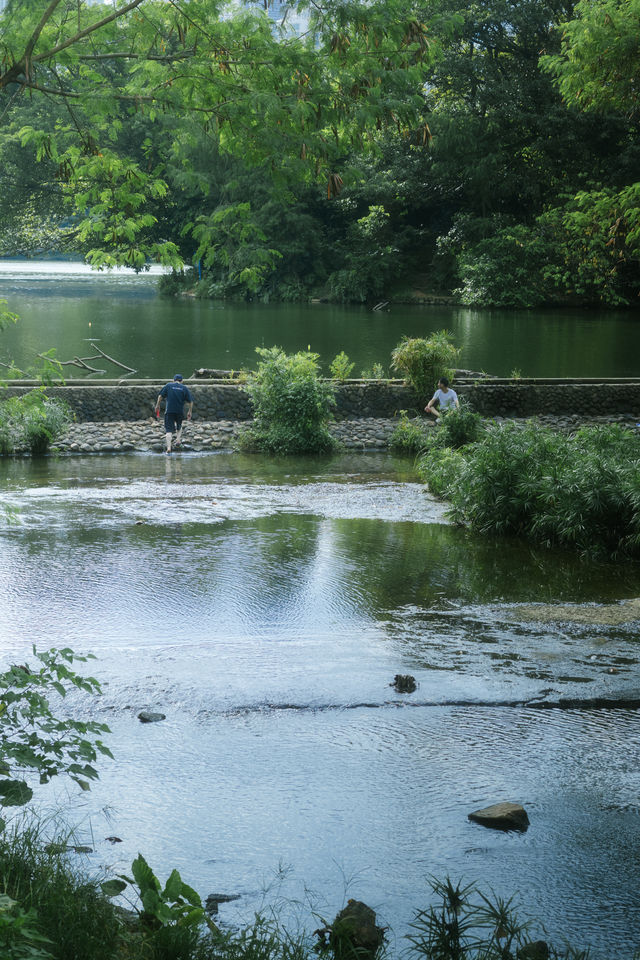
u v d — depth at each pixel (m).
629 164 58.09
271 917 3.56
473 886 3.82
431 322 48.56
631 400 21.25
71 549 9.91
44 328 41.72
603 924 3.57
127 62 6.00
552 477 10.94
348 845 4.14
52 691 5.82
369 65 5.77
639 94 17.42
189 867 3.91
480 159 61.47
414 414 20.81
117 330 41.50
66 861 3.69
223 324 45.50
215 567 9.33
